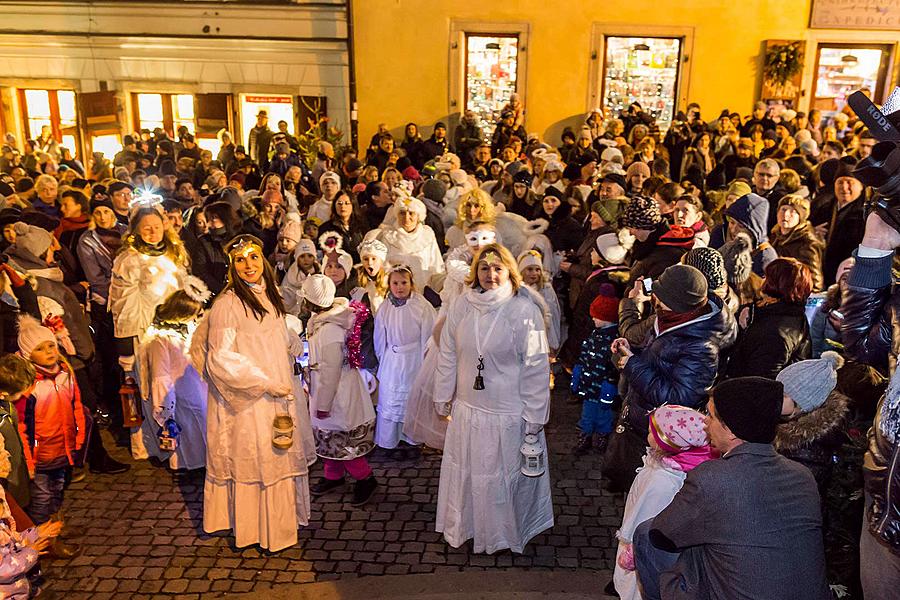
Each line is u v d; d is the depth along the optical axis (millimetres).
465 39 17875
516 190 9195
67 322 5875
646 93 18047
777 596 2643
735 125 16359
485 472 4699
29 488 4348
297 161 13250
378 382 6105
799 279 4477
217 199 8609
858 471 3807
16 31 18031
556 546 5008
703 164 13492
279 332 4742
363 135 18219
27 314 5125
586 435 6242
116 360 6922
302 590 4531
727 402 2777
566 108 18062
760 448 2764
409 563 4805
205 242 7398
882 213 2533
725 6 17406
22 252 5918
